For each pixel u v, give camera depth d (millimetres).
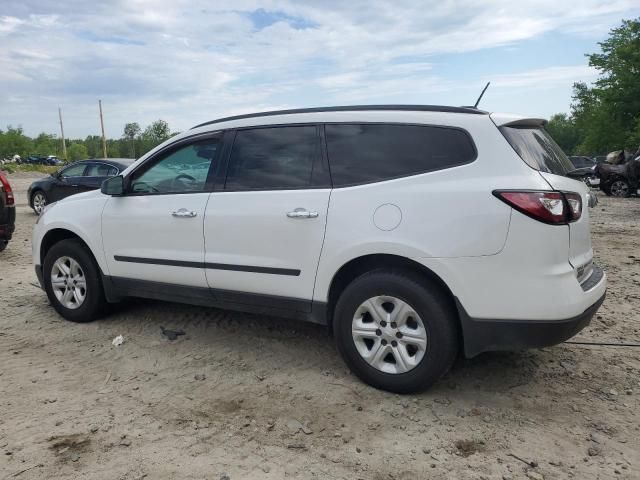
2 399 3619
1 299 5980
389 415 3391
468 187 3334
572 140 88875
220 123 4398
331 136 3879
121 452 3010
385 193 3551
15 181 35750
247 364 4164
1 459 2936
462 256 3299
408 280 3473
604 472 2838
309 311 3879
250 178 4137
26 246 9469
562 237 3246
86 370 4090
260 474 2818
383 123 3727
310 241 3766
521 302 3232
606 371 4012
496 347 3334
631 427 3262
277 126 4113
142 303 5676
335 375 3947
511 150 3350
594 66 37969
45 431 3217
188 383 3857
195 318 5199
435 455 2982
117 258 4789
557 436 3170
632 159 19297
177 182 4523
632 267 7391
